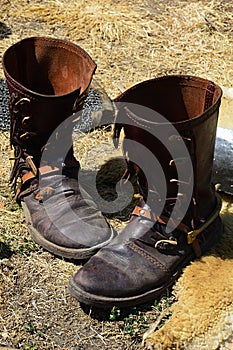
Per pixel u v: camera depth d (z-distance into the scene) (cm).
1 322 234
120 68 405
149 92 252
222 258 254
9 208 285
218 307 233
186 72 403
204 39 439
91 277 234
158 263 241
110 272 236
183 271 247
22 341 228
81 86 269
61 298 244
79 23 456
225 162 286
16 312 238
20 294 245
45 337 229
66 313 238
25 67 277
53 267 256
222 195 293
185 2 482
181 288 242
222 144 287
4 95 361
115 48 429
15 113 262
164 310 236
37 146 269
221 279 243
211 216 257
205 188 253
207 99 251
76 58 270
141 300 237
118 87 379
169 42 436
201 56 420
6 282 249
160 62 413
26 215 274
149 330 229
